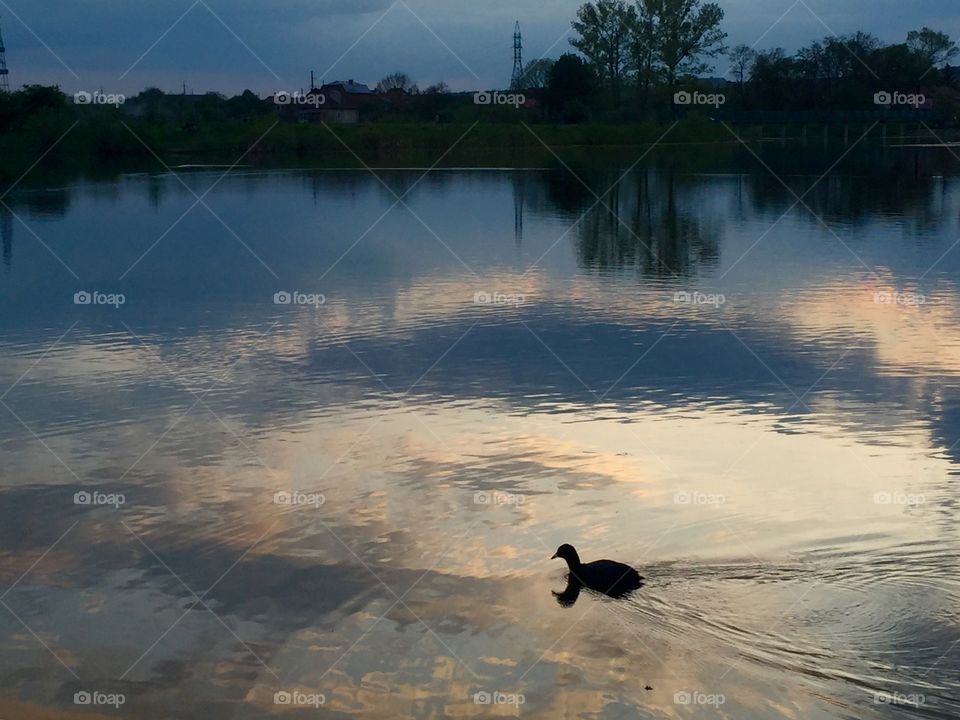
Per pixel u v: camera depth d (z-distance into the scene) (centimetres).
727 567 1206
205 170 6806
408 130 8825
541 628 1086
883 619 1077
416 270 3131
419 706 962
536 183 6012
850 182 5969
